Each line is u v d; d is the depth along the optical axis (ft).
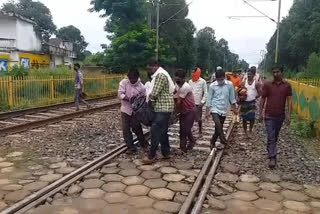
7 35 116.88
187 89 23.94
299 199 16.74
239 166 21.79
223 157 23.91
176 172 19.99
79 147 25.32
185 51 175.32
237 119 38.78
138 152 24.35
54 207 14.80
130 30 107.96
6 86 47.21
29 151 24.06
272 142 22.13
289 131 35.81
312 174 20.80
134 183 17.97
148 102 21.52
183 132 24.50
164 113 21.36
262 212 15.10
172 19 144.25
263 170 21.20
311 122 33.68
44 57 134.31
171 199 16.07
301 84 45.93
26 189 16.84
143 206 15.16
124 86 23.17
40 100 53.21
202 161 22.43
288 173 20.74
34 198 15.42
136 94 22.90
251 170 21.08
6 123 35.45
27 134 29.81
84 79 67.92
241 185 18.39
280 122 22.33
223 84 24.99
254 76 30.99
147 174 19.45
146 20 121.29
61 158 22.36
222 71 24.66
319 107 33.47
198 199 15.71
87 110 44.24
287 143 29.58
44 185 17.44
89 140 27.81
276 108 22.07
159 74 21.15
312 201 16.60
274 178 19.70
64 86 60.80
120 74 96.78
